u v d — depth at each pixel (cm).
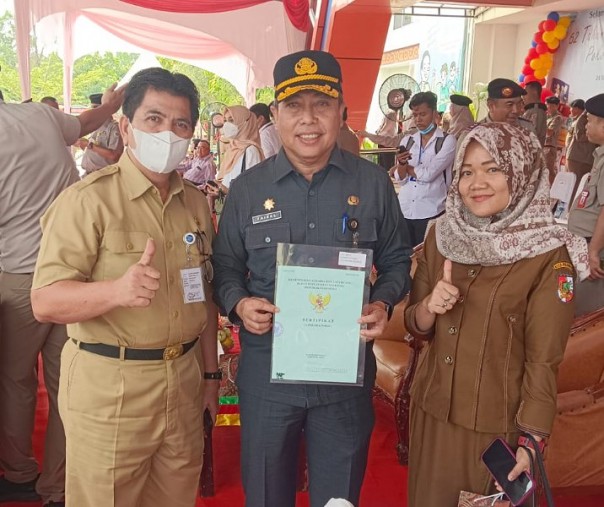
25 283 259
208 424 289
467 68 1468
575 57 1184
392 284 199
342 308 180
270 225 192
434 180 545
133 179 179
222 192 571
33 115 254
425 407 191
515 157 171
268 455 197
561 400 254
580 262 175
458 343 182
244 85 1240
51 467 270
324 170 192
